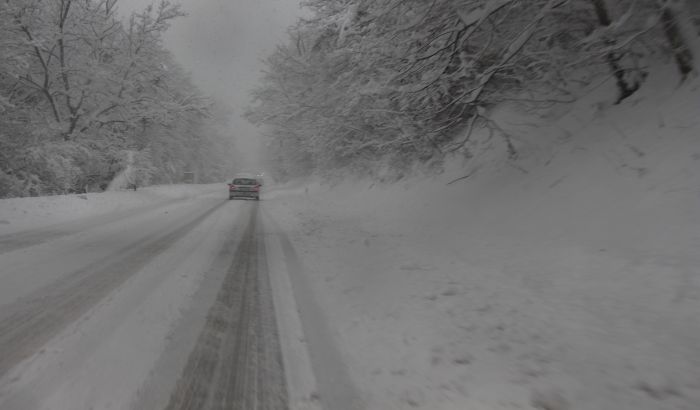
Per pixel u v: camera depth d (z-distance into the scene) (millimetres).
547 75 8227
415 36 7488
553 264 5375
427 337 4000
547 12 6535
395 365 3506
